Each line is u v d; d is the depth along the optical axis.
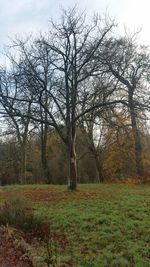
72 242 12.72
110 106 25.61
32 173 54.53
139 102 24.86
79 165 52.00
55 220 15.59
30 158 53.25
